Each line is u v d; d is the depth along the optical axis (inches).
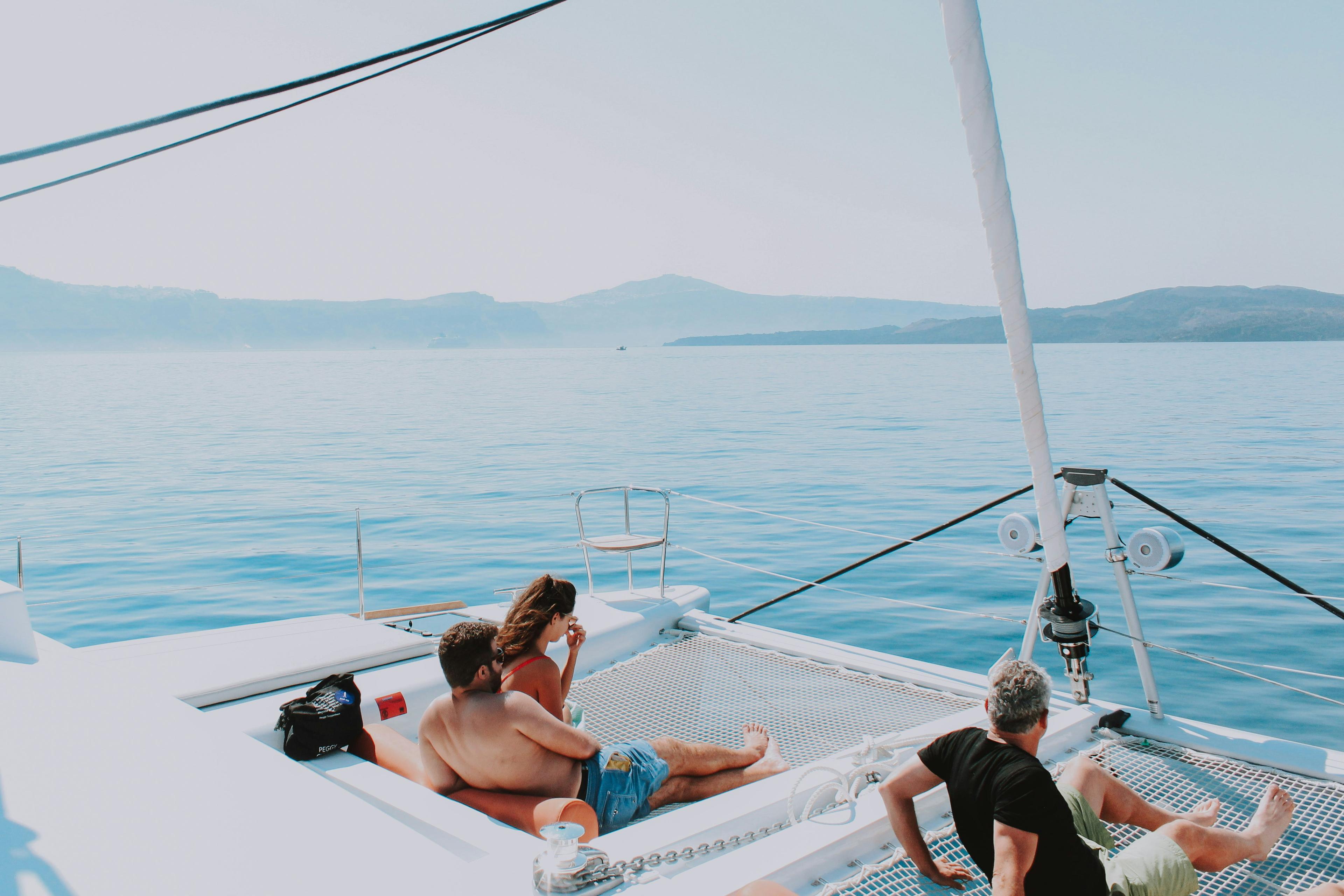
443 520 599.2
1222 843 102.7
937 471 794.2
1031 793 87.5
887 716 162.2
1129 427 1163.9
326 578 452.8
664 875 98.3
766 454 935.0
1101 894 87.6
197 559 490.3
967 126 101.0
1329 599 139.5
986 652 329.4
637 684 181.8
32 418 1528.1
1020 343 112.7
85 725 117.6
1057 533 137.4
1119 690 291.7
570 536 548.4
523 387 2544.3
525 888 85.9
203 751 109.8
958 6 96.1
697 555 499.8
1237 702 281.3
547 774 118.3
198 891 77.4
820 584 206.1
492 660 121.6
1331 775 129.8
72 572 466.0
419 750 134.3
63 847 84.9
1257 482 703.7
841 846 106.9
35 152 136.9
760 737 148.3
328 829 90.2
